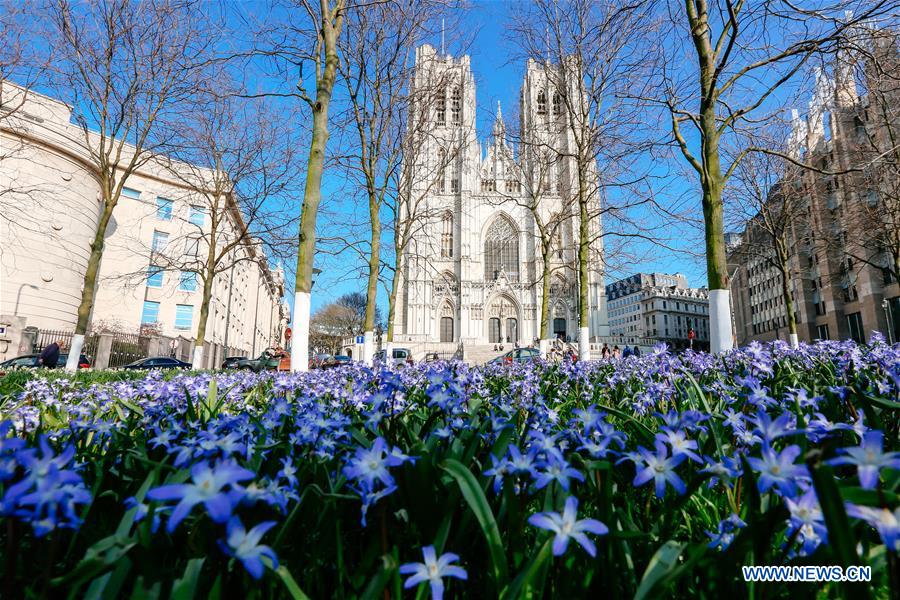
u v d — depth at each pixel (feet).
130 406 9.13
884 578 4.11
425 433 6.86
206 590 3.96
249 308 184.65
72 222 90.12
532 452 4.50
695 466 5.98
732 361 15.78
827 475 2.79
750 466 3.80
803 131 54.80
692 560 3.39
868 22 25.58
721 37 28.09
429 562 3.48
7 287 81.05
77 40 41.60
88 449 7.73
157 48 43.60
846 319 134.21
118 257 102.94
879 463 2.89
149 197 107.65
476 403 8.23
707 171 27.53
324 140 29.32
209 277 61.93
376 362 15.97
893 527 2.66
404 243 53.72
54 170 86.63
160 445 6.65
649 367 14.83
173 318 108.17
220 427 5.96
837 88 33.55
